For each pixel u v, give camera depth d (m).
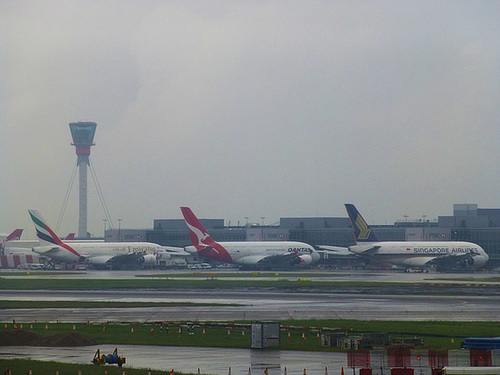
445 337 61.34
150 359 50.00
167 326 67.56
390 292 118.31
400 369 44.34
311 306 92.19
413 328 67.75
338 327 68.56
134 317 79.25
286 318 77.31
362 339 55.72
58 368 45.28
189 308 89.81
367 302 98.50
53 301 101.44
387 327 68.50
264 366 46.94
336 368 46.16
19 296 112.25
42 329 68.06
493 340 51.84
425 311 85.50
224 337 62.28
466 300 102.25
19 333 58.69
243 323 72.25
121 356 51.28
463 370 40.91
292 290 123.12
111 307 91.81
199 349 55.28
